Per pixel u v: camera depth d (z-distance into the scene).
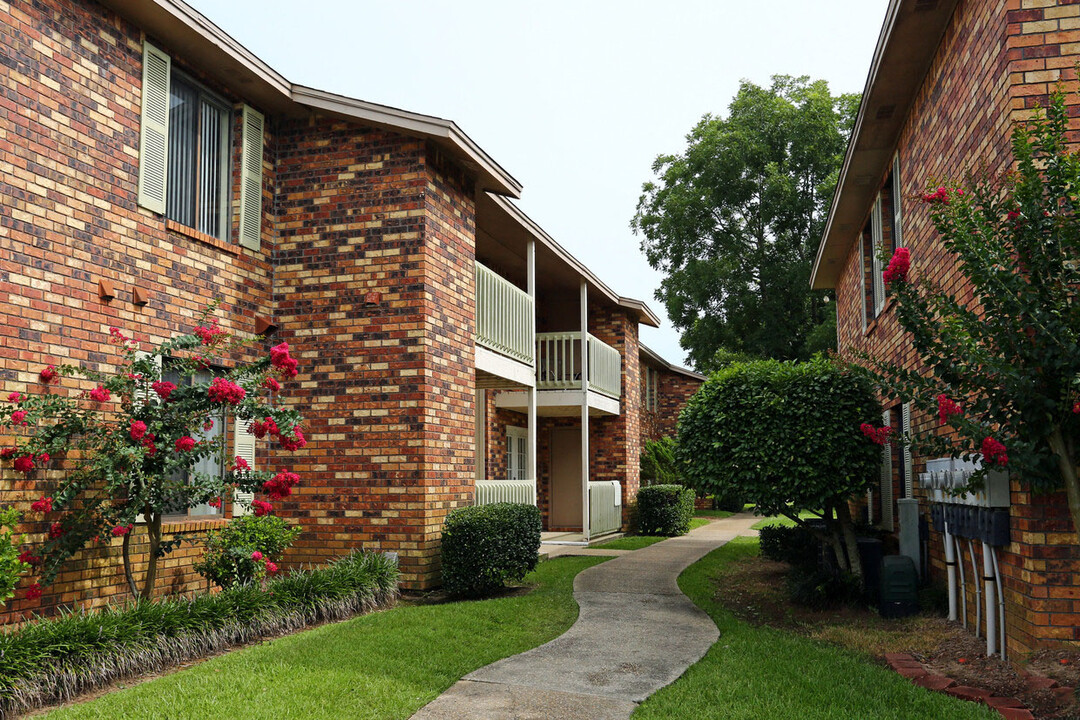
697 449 9.80
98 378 7.35
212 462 9.52
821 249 15.84
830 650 7.30
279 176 10.83
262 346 10.45
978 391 6.59
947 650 7.17
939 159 8.38
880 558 9.85
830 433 8.99
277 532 8.93
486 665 6.84
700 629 8.27
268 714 5.24
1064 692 5.38
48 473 7.29
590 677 6.47
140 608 6.64
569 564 13.12
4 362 6.86
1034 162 6.16
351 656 6.73
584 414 17.12
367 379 10.30
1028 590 6.10
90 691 5.86
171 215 9.18
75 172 7.65
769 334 29.28
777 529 13.04
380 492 10.12
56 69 7.49
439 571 10.31
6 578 5.88
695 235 30.84
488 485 12.12
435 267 10.59
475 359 12.02
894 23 8.00
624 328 20.84
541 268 17.27
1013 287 5.52
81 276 7.68
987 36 6.82
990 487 6.52
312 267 10.61
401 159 10.43
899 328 10.77
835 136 29.83
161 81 8.80
